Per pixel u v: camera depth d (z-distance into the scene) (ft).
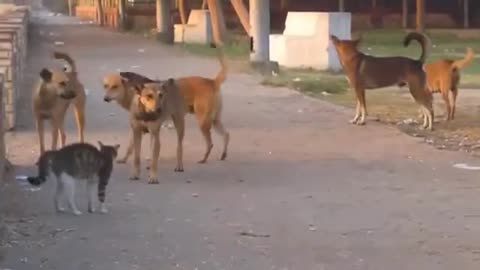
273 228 35.22
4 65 57.52
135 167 44.14
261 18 99.35
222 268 30.04
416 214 37.50
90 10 294.46
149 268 30.04
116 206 38.70
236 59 115.85
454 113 67.31
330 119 65.41
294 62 105.40
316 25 104.63
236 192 41.63
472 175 45.65
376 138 57.11
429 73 65.41
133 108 43.21
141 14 204.44
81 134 49.83
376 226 35.53
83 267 30.07
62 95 46.50
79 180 38.24
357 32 174.09
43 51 133.80
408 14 189.47
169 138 55.93
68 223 35.73
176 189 42.22
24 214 37.09
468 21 188.03
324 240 33.50
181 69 103.35
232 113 68.08
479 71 102.89
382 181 44.09
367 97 79.56
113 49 138.21
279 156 50.85
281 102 75.00
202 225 35.63
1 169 41.73
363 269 29.94
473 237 33.94
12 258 31.04
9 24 85.61
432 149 53.47
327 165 48.21
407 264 30.53
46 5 472.03
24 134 56.54
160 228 35.12
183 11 163.32
